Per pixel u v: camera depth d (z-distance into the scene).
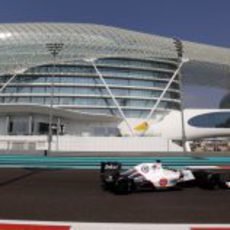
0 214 10.48
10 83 66.38
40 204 12.31
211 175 17.02
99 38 70.56
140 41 72.81
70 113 63.53
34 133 64.38
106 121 67.94
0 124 64.81
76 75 67.44
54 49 54.44
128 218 10.09
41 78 67.06
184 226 9.05
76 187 17.23
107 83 68.44
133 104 69.06
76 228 8.77
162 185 16.25
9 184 18.20
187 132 69.56
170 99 72.75
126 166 32.47
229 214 10.79
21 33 70.50
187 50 77.12
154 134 67.19
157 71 73.38
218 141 76.19
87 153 48.22
